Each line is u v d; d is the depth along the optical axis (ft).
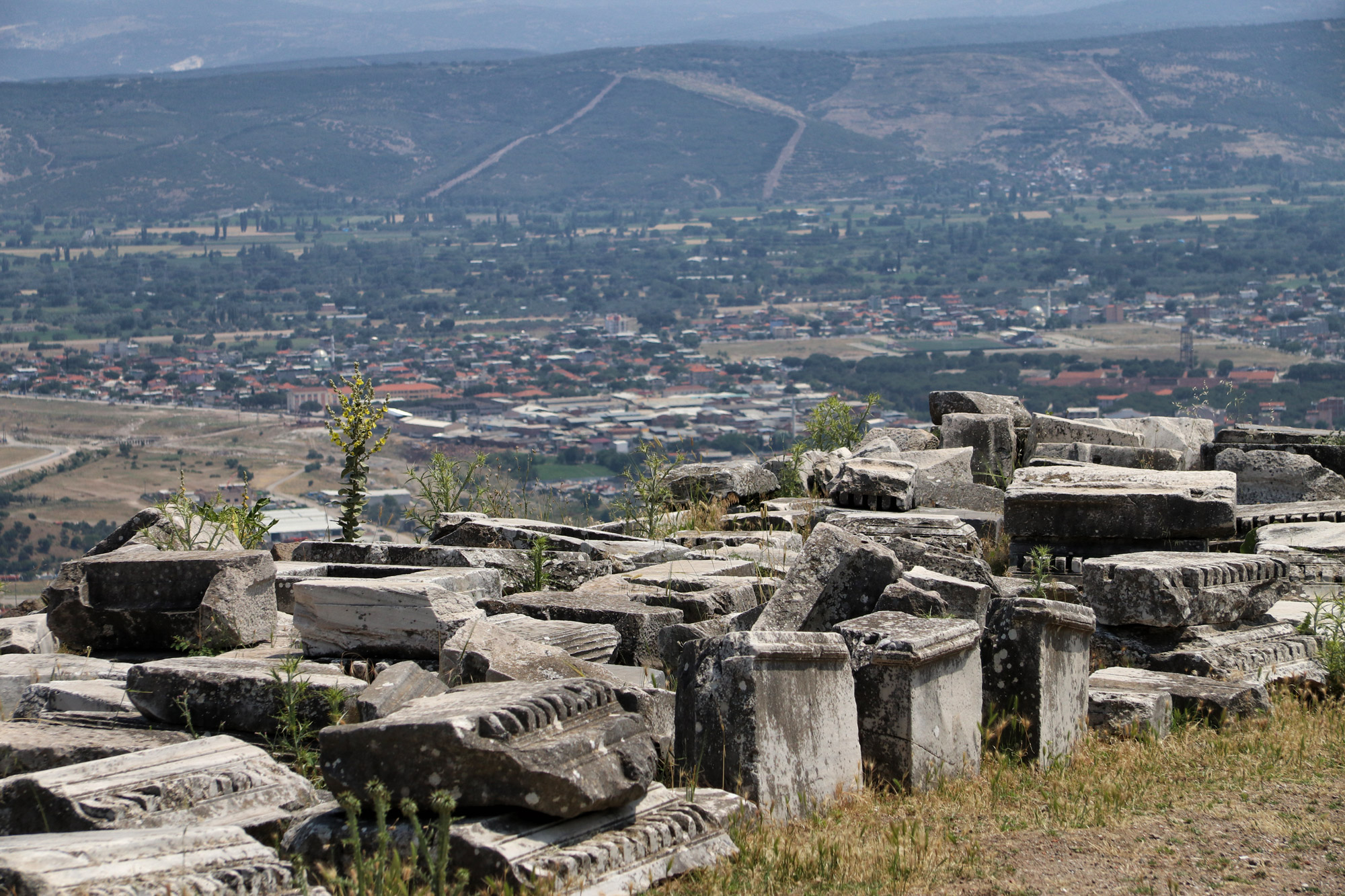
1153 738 21.48
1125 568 25.32
